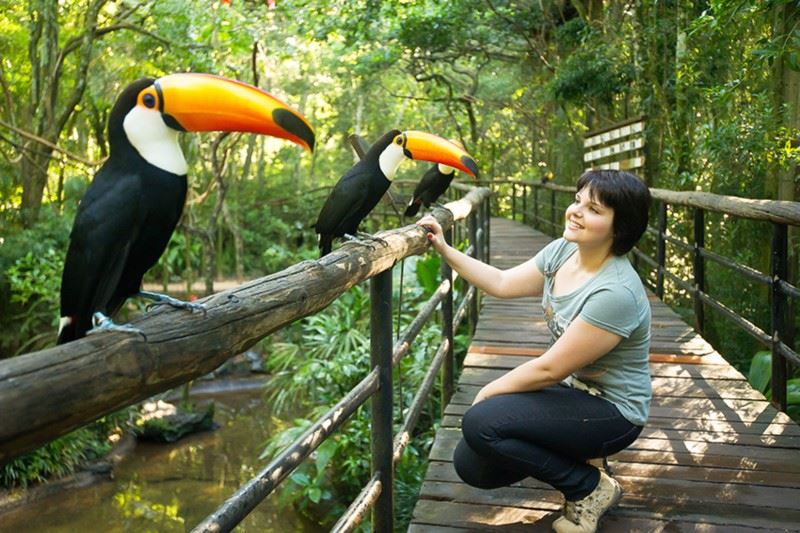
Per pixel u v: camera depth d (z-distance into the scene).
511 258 9.12
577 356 2.18
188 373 1.31
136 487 7.36
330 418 2.07
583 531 2.37
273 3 9.80
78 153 13.30
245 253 16.67
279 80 18.20
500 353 4.52
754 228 6.19
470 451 2.43
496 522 2.54
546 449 2.30
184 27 10.83
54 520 6.56
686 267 7.80
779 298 3.78
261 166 18.44
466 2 12.66
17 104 11.43
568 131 12.96
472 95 15.89
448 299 4.11
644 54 8.87
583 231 2.22
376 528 2.61
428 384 3.34
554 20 12.48
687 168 7.61
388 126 19.84
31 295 9.21
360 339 6.18
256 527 6.18
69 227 9.51
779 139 5.32
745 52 6.17
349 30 11.82
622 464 3.00
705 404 3.67
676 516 2.58
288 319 1.71
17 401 0.97
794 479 2.86
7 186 10.70
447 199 13.95
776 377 3.80
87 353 1.10
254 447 8.59
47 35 10.29
